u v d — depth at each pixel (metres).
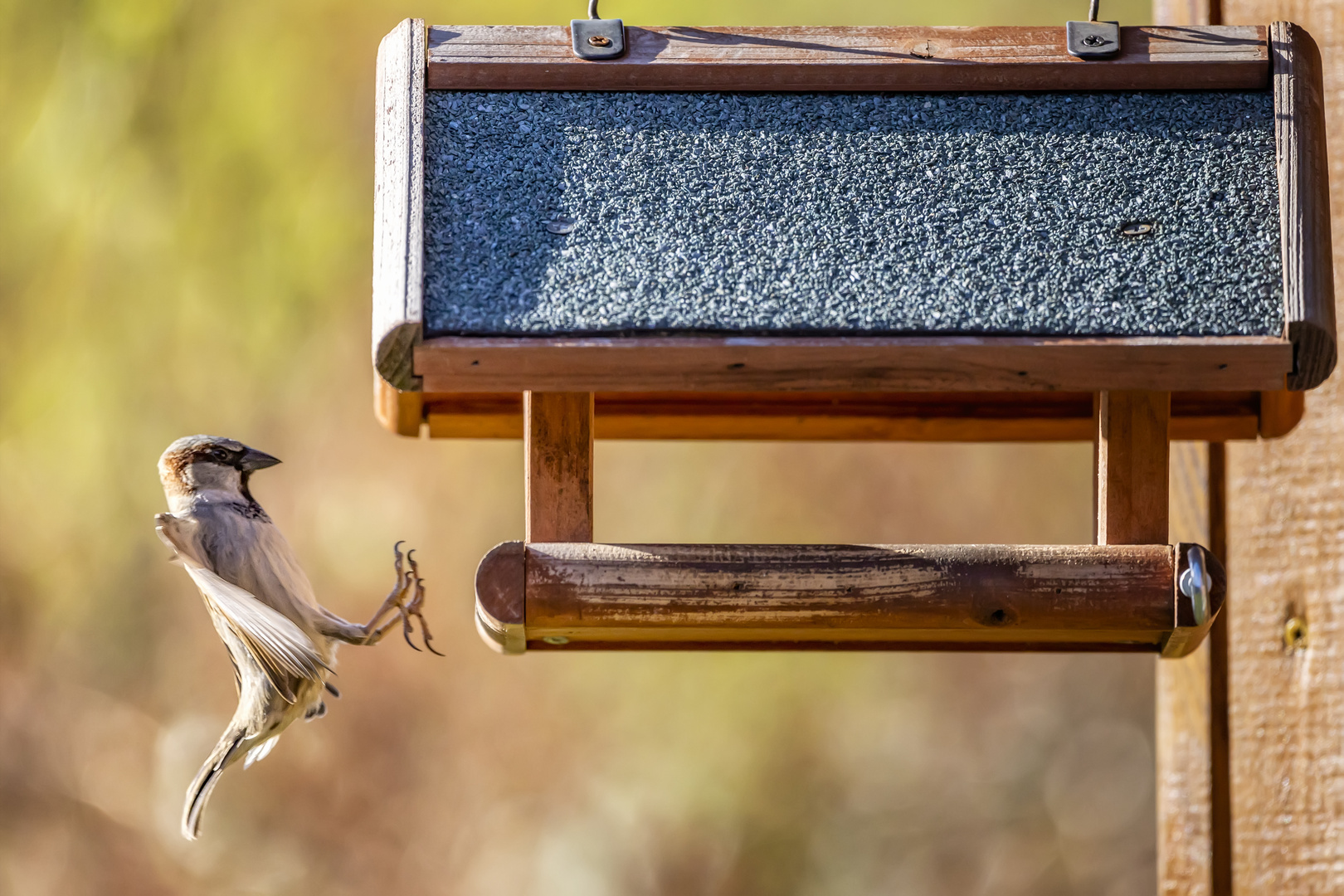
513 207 6.19
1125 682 12.36
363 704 10.91
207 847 10.66
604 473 11.28
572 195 6.19
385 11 11.06
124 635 10.79
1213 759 6.34
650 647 6.23
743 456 11.35
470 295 6.17
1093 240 6.18
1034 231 6.19
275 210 10.87
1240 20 6.37
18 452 10.72
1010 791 11.94
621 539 11.21
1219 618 6.34
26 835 10.62
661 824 10.95
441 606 10.96
